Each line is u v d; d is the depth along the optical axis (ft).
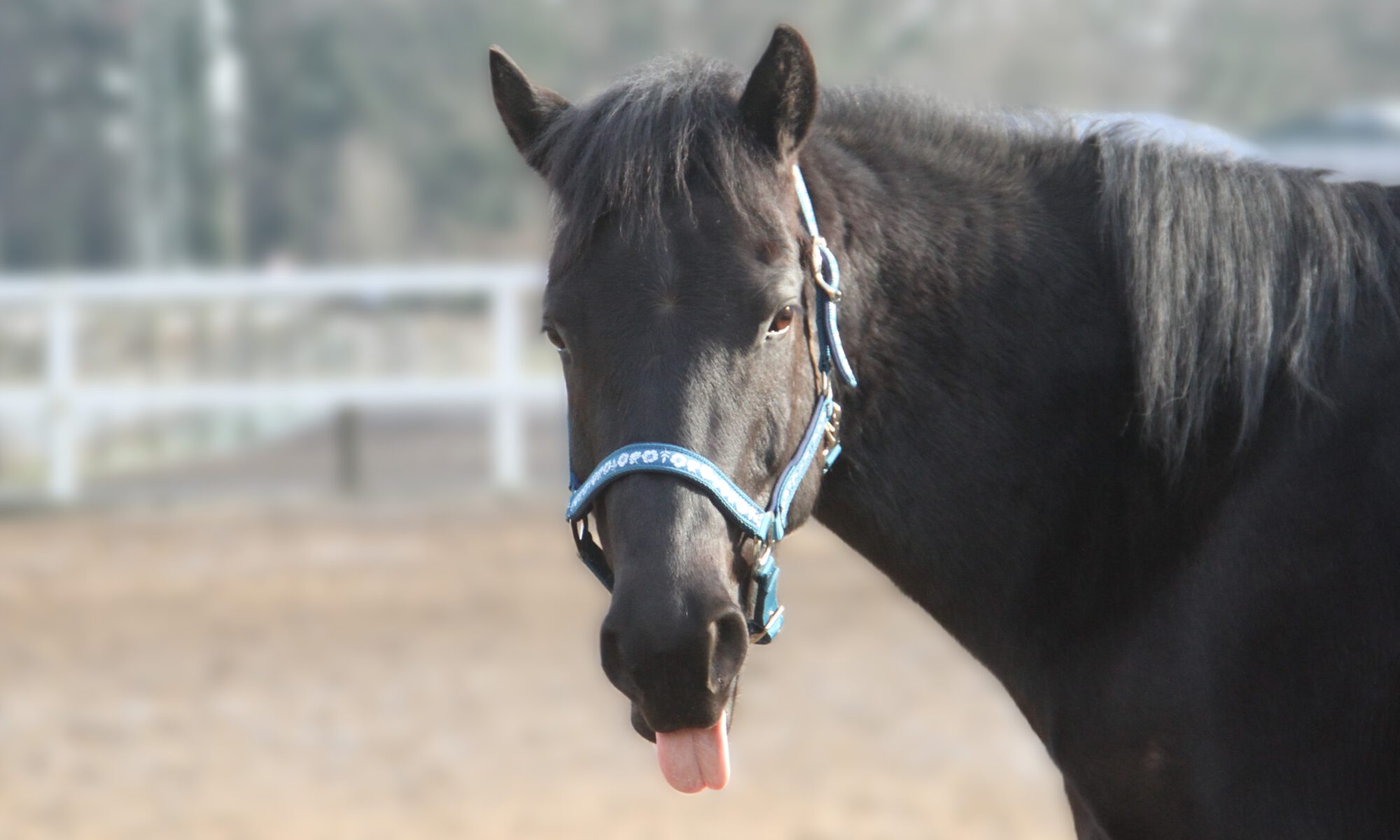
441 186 248.11
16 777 35.94
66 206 226.79
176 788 35.12
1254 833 13.94
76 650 46.98
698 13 225.97
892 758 36.19
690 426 12.98
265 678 43.88
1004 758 36.09
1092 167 15.93
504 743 37.86
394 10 239.71
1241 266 14.88
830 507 15.56
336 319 77.71
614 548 13.14
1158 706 14.53
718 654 12.90
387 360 78.48
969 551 15.29
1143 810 14.87
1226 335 14.74
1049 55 228.63
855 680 42.75
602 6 233.96
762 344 13.30
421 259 246.68
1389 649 13.66
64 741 38.63
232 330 75.66
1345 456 14.11
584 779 35.17
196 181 198.39
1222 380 14.75
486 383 71.26
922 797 33.45
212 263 199.21
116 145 225.15
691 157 13.52
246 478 77.30
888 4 218.79
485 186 248.52
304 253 244.22
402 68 240.73
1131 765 14.84
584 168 13.67
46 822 32.86
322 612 51.06
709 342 13.11
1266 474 14.35
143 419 79.82
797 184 14.25
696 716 12.86
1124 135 15.97
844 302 14.57
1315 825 13.74
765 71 13.65
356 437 72.28
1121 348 15.20
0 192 225.35
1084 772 15.23
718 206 13.39
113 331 73.72
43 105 223.30
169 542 62.23
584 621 49.34
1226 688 14.08
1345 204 15.23
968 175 15.71
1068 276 15.33
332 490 72.90
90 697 42.32
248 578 55.98
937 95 16.57
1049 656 15.30
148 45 190.29
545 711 40.37
